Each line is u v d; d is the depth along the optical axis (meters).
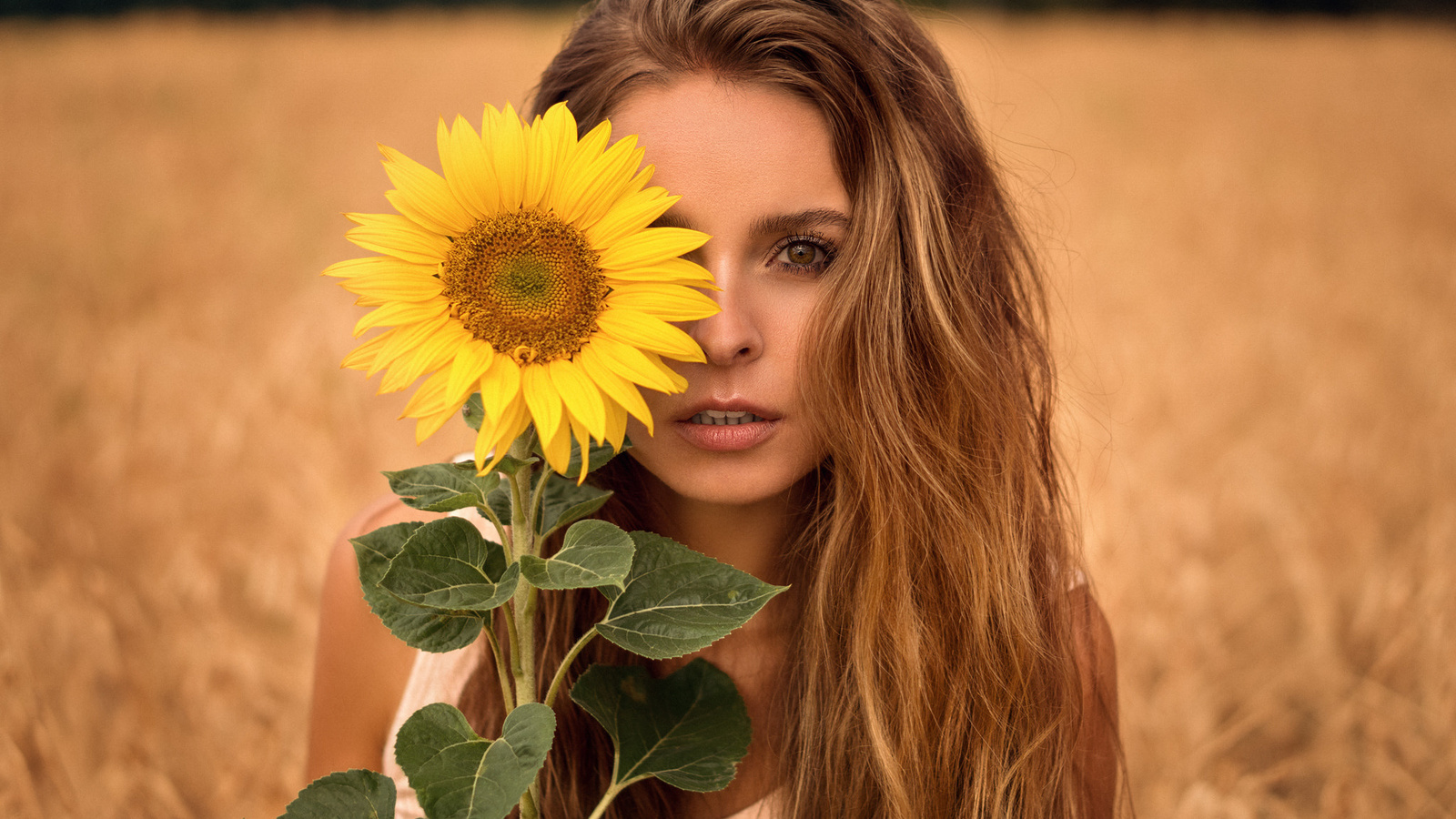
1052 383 2.09
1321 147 14.56
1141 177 11.85
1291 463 5.16
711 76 1.43
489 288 1.10
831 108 1.46
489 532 1.95
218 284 7.92
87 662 3.31
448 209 1.11
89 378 5.71
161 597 3.75
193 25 28.81
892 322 1.60
